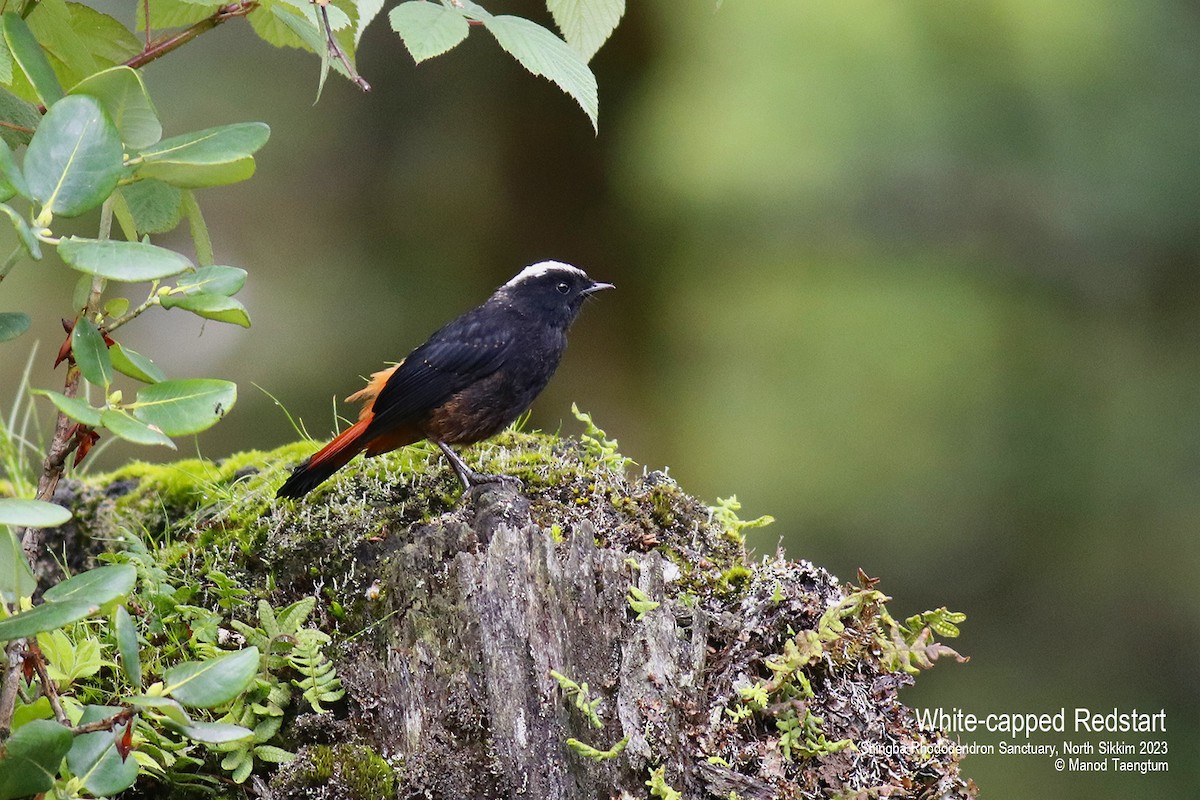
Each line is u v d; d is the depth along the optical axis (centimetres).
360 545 632
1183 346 1407
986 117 1344
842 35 1292
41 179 381
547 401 1472
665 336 1483
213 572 603
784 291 1380
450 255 1560
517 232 1554
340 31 512
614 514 665
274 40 532
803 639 561
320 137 1605
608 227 1530
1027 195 1379
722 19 1341
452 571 560
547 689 537
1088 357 1383
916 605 1315
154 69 1575
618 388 1470
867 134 1306
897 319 1346
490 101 1569
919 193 1378
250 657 429
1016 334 1374
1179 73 1370
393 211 1583
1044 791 1219
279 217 1578
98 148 386
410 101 1602
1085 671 1305
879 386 1320
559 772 529
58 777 450
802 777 550
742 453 1306
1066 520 1332
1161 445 1349
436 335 780
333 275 1555
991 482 1315
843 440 1302
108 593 396
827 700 576
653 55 1448
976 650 1305
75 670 487
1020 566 1321
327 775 527
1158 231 1401
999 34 1303
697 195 1333
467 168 1569
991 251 1402
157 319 1516
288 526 653
